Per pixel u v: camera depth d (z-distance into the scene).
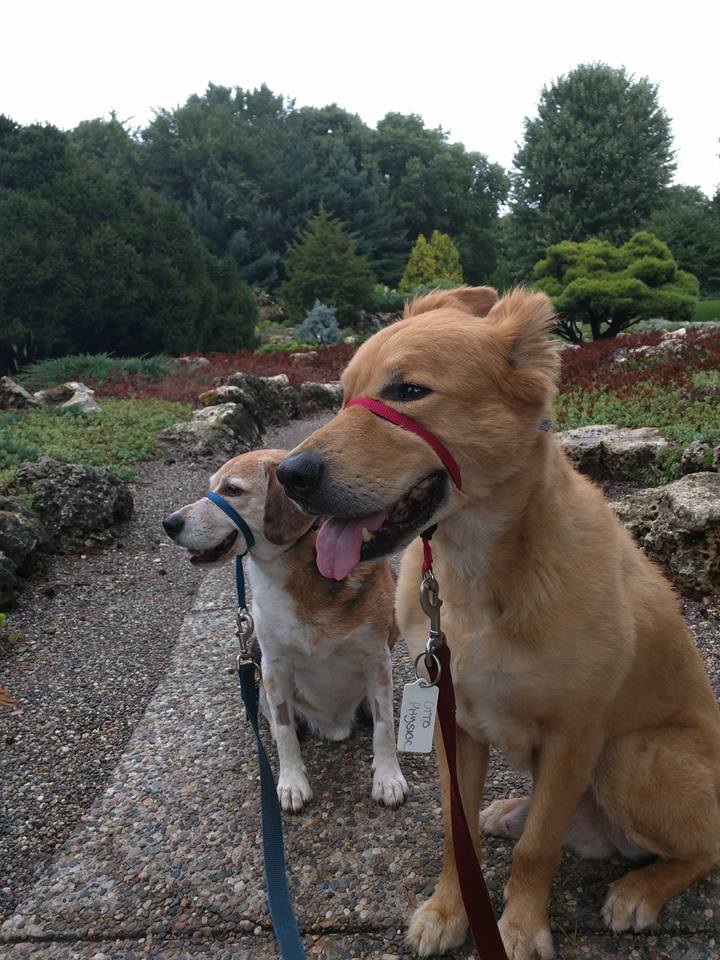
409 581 0.65
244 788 0.84
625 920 0.61
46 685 1.09
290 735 0.84
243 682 0.85
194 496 2.13
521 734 0.61
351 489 0.51
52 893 0.70
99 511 1.73
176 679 1.09
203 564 0.89
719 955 0.59
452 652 0.59
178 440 2.72
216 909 0.67
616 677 0.58
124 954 0.63
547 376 0.54
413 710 0.59
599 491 0.64
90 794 0.85
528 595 0.55
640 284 6.42
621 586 0.59
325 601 0.81
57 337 5.38
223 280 6.84
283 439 3.40
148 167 13.85
